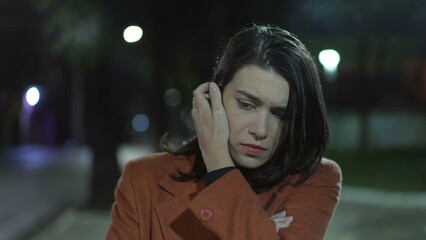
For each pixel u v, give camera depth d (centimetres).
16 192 1110
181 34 758
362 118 1573
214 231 159
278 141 170
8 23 1777
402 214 824
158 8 742
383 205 887
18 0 1695
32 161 1739
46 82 2236
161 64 796
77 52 730
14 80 2142
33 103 2053
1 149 2072
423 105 2630
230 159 165
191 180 179
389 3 1347
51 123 2280
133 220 178
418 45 1936
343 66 2347
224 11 724
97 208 891
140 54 791
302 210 174
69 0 704
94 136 942
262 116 163
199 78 794
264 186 178
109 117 948
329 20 1431
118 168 951
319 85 170
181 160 185
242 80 162
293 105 164
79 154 1950
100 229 779
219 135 165
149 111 956
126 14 730
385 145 1708
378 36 1616
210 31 748
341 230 748
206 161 167
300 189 179
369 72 1730
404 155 1430
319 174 182
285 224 170
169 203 175
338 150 1551
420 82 2525
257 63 161
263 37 165
